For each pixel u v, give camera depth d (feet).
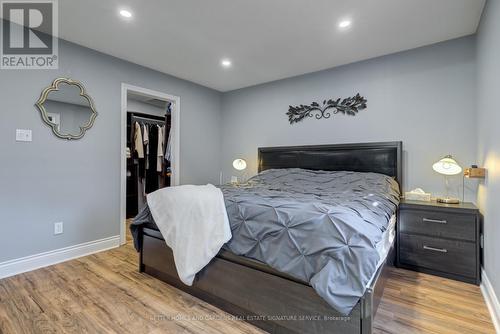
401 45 9.16
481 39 7.38
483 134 7.21
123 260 8.93
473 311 5.89
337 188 8.79
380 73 10.15
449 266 7.53
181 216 6.43
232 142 14.89
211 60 10.54
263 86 13.60
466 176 7.86
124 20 7.64
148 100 16.98
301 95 12.29
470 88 8.48
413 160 9.50
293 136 12.56
